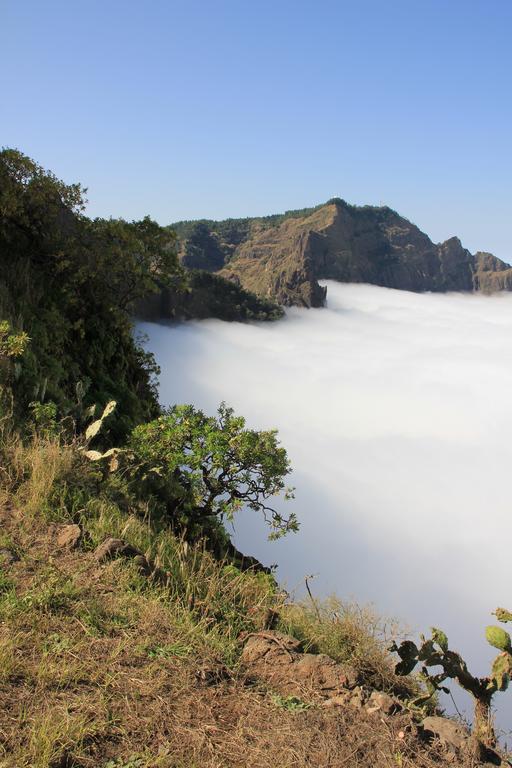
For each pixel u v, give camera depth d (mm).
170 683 3607
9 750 2879
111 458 7379
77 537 5281
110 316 14000
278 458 7387
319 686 3871
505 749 3523
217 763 3006
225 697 3611
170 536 6641
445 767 3174
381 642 5074
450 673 3768
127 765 2926
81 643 3801
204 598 5188
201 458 7293
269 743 3209
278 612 5238
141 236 14789
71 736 3012
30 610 4035
